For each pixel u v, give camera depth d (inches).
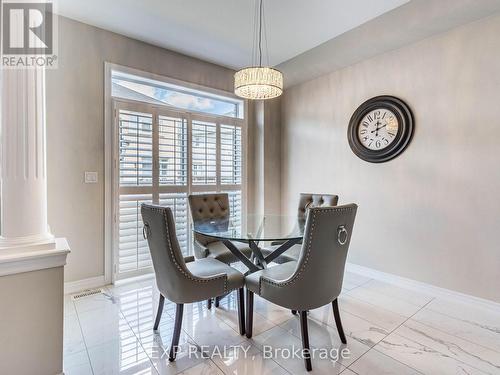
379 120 117.4
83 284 106.5
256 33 113.3
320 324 82.2
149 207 70.2
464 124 95.2
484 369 63.0
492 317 86.4
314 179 146.8
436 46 101.2
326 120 140.3
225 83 147.3
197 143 136.9
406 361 65.6
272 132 161.5
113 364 64.6
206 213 114.0
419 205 106.8
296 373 61.7
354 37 111.2
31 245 55.6
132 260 115.3
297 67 134.4
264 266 91.0
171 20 103.3
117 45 112.3
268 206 159.9
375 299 99.4
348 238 69.9
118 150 111.7
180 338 75.0
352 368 63.2
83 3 92.9
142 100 124.1
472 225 94.0
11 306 53.7
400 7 97.1
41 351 56.7
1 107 55.4
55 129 99.7
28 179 56.5
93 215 107.8
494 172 89.3
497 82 88.2
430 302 97.0
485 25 90.0
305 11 98.7
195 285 68.7
